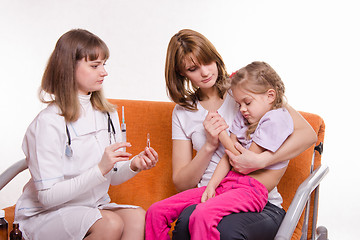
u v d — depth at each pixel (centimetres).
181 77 180
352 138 251
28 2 297
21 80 307
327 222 257
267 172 159
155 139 203
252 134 162
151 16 276
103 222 148
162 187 199
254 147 157
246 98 160
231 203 144
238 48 263
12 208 188
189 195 159
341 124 252
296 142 156
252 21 260
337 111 252
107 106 174
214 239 136
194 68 167
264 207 156
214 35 266
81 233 147
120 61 284
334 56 250
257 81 158
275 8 256
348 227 254
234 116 176
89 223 147
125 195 199
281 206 168
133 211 159
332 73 251
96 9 284
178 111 184
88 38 159
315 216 185
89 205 163
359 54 246
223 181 161
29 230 156
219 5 264
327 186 257
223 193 150
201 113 179
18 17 299
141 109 208
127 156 155
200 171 171
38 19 297
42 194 152
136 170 170
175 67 174
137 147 204
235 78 163
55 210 157
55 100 161
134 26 279
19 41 302
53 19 294
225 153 166
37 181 153
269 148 153
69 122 160
